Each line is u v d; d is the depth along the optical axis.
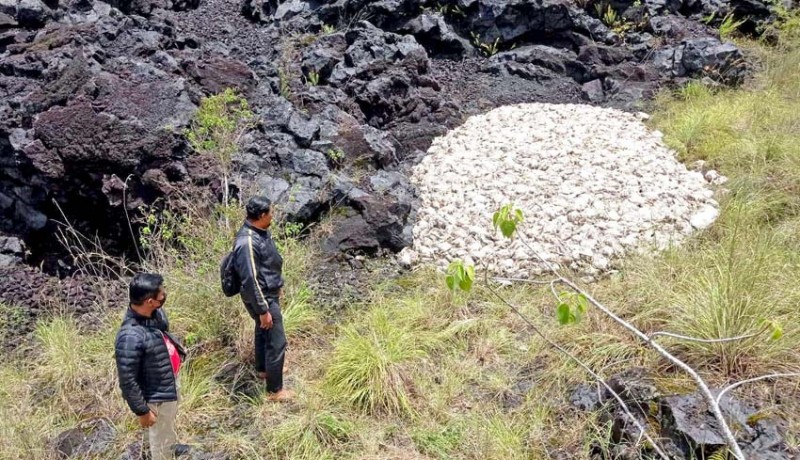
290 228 6.29
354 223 6.86
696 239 6.41
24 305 6.29
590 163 7.49
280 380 4.98
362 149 7.82
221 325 5.59
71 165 6.76
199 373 5.29
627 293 5.54
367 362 5.05
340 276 6.48
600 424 4.55
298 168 7.23
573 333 5.27
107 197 6.78
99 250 6.95
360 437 4.65
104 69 7.55
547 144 7.96
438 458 4.48
